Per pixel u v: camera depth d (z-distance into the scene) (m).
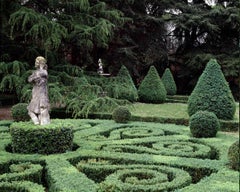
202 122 8.55
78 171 5.52
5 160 6.20
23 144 6.80
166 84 22.03
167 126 10.12
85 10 15.53
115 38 21.42
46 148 6.80
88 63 19.30
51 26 13.42
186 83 25.95
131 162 6.26
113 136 8.66
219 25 24.12
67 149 7.03
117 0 20.89
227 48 24.12
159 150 7.22
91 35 14.73
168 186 4.81
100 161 6.33
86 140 8.07
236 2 23.89
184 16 23.80
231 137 8.71
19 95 13.38
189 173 5.86
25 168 5.89
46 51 13.87
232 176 5.16
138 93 18.17
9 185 4.90
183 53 25.64
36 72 7.11
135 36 23.94
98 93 13.53
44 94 7.17
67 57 20.05
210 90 11.40
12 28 13.28
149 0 23.73
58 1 15.07
